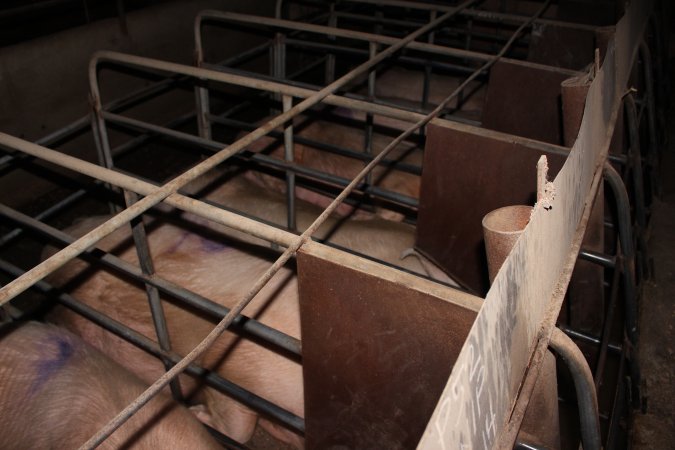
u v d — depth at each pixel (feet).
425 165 6.73
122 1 11.72
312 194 10.87
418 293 3.72
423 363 4.02
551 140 8.39
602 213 6.22
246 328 5.12
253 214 8.95
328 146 9.89
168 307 7.10
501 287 2.87
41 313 7.77
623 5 11.23
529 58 10.58
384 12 17.69
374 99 10.31
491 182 6.32
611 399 7.34
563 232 4.11
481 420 2.78
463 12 10.59
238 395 5.79
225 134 14.12
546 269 3.72
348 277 3.96
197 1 13.65
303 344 4.59
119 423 3.19
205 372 6.01
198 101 11.03
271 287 7.08
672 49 18.92
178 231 7.89
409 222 10.27
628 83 8.93
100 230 3.93
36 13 11.26
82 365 5.78
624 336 7.04
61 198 11.36
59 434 5.20
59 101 11.03
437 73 15.80
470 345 2.53
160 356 6.14
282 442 7.63
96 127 9.53
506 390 3.11
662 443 7.50
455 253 7.09
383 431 4.65
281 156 11.05
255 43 15.93
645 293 9.99
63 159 5.08
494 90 8.53
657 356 8.84
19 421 5.19
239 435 7.27
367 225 8.79
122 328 6.34
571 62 10.18
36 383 5.45
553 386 4.05
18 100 10.30
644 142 11.98
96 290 7.39
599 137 5.91
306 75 17.63
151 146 12.90
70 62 11.01
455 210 6.79
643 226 8.90
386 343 4.10
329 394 4.77
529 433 4.05
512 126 8.62
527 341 3.42
